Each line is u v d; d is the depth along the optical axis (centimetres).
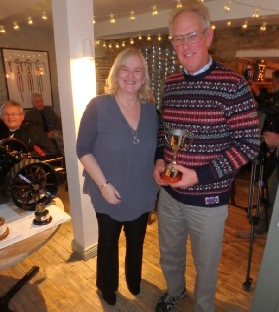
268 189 192
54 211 133
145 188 135
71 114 166
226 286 177
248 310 160
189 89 107
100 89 523
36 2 273
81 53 158
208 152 107
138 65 120
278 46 327
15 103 255
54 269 189
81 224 190
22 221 123
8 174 125
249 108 99
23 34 457
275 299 117
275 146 164
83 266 192
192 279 182
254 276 185
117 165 125
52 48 500
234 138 102
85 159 125
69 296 168
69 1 146
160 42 452
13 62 453
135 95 128
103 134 122
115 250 147
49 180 140
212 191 111
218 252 122
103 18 390
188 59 102
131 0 289
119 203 130
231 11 282
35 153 222
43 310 159
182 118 109
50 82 509
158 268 192
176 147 107
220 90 100
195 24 98
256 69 392
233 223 251
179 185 106
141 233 146
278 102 164
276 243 110
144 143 126
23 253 103
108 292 156
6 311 152
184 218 130
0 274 186
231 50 368
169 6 313
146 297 168
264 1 257
